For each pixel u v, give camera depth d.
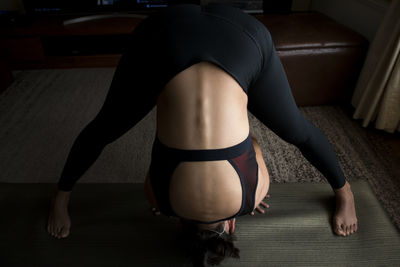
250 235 1.12
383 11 1.89
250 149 0.78
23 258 1.05
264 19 2.33
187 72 0.63
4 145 1.80
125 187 1.33
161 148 0.73
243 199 0.77
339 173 1.04
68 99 2.25
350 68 1.96
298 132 0.86
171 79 0.64
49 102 2.22
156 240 1.11
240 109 0.69
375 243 1.09
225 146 0.69
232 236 0.94
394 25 1.61
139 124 1.98
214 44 0.61
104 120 0.79
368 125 1.93
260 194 0.87
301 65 1.93
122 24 2.55
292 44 1.88
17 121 2.02
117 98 0.73
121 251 1.07
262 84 0.72
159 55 0.62
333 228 1.14
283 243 1.10
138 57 0.65
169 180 0.73
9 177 1.57
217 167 0.70
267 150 1.74
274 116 0.79
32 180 1.56
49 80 2.52
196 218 0.79
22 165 1.65
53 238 1.11
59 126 1.96
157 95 0.69
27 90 2.38
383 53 1.64
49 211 1.21
